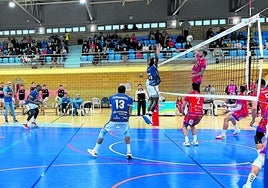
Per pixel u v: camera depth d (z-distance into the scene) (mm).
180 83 19781
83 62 25328
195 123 8859
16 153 7992
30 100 12883
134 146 8906
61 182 5398
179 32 28062
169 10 27484
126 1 26016
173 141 9742
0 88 19844
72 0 26531
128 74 24922
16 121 15258
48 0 26859
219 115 18609
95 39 27000
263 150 4758
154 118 13555
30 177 5734
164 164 6742
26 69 24484
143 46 25312
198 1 27188
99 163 6848
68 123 14797
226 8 26844
